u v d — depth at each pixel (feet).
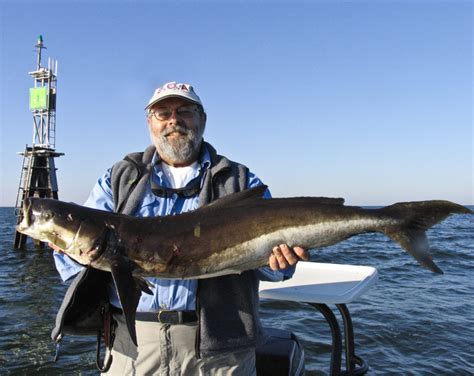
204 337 4.41
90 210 4.63
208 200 4.86
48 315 14.66
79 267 4.72
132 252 4.50
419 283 17.34
